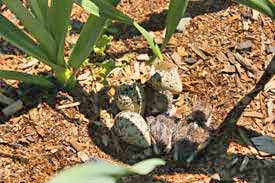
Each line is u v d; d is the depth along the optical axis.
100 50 0.94
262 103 0.91
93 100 0.91
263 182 0.86
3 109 0.90
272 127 0.90
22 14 0.83
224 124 0.90
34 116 0.89
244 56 0.95
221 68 0.94
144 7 1.01
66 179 0.62
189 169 0.86
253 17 0.99
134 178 0.85
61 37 0.86
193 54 0.96
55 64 0.88
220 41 0.97
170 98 0.90
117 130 0.87
